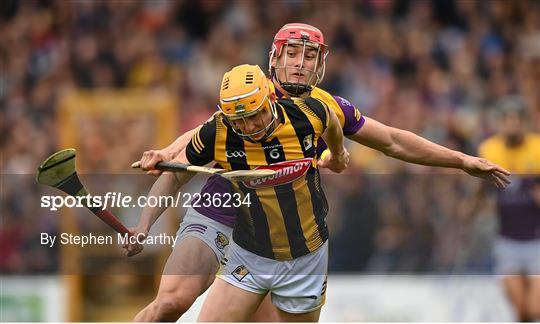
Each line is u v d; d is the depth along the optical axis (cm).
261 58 5109
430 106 4797
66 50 5147
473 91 4912
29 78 5088
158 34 5259
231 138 1820
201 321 1936
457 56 5144
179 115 4644
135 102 3234
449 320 2912
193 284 2014
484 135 4512
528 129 3756
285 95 1948
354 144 3881
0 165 4484
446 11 5438
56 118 4803
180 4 5381
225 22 5334
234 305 1941
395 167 3512
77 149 3212
